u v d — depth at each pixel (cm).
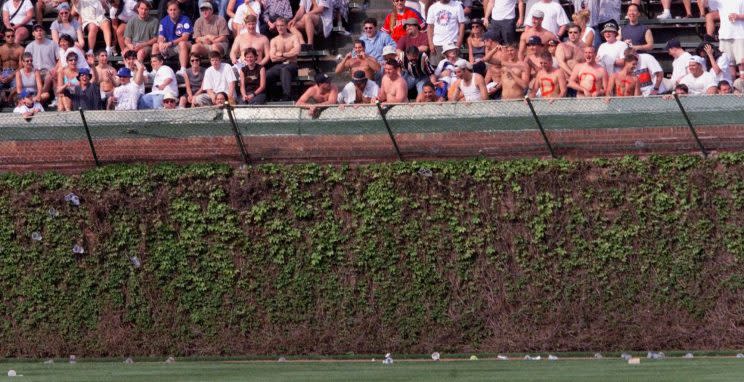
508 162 7662
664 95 7594
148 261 7800
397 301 7631
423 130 7762
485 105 7712
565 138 7681
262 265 7738
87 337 7781
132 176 7856
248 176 7806
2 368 6738
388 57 8369
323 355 7588
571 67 8381
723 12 8894
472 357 7269
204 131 7881
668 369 5641
